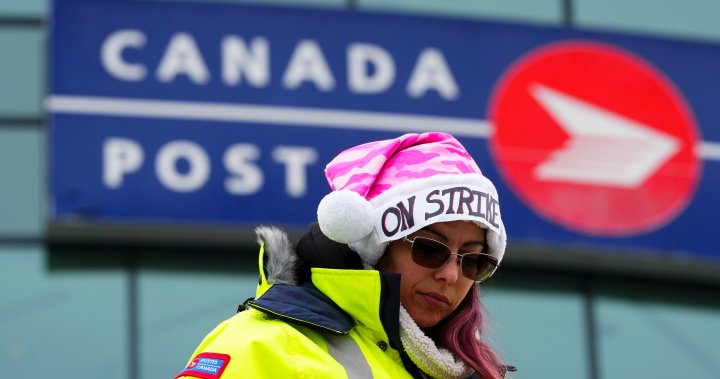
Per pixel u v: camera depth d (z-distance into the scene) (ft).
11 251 87.15
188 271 86.89
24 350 85.10
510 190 88.22
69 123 85.56
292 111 87.35
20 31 91.66
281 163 86.48
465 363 29.09
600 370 89.35
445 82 89.30
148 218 84.94
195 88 86.99
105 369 85.10
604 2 94.99
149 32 87.51
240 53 87.81
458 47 90.02
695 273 91.30
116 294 86.28
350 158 29.27
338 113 87.71
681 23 95.40
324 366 26.45
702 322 91.40
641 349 90.17
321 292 27.63
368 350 27.43
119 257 86.89
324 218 27.76
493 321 30.25
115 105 86.12
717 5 96.27
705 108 92.12
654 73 92.02
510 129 89.25
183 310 86.22
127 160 85.46
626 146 90.33
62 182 84.79
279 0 90.33
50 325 85.66
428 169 28.76
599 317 90.22
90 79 86.28
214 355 26.45
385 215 28.35
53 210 84.38
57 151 85.10
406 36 89.71
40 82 90.84
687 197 90.43
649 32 93.35
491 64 90.07
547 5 94.07
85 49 86.74
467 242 28.76
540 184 88.63
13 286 86.28
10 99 90.33
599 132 90.12
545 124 89.71
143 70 86.84
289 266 28.43
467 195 28.58
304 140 87.10
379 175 28.89
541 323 89.56
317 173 86.63
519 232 87.76
